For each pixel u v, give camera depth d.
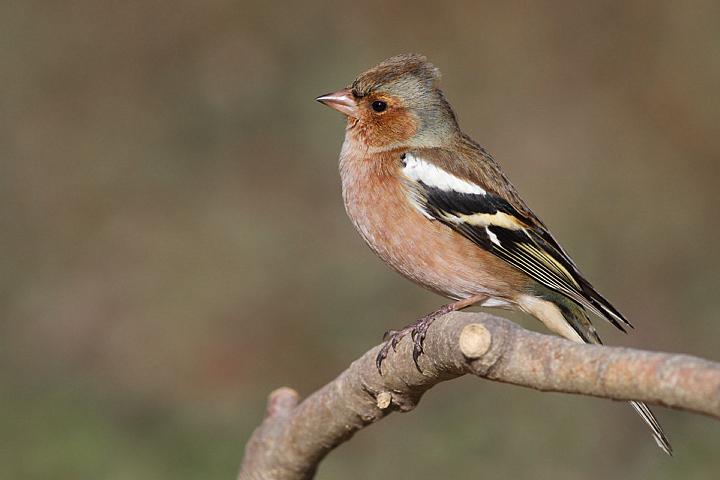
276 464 6.73
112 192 15.48
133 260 14.59
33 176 15.62
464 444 11.23
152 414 12.33
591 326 7.59
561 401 11.38
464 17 16.42
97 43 16.58
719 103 15.54
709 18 15.95
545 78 16.14
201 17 16.44
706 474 10.66
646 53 16.02
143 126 16.08
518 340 4.66
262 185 15.33
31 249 14.83
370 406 6.09
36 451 10.97
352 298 13.40
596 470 11.00
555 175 15.33
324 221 14.83
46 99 16.31
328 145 15.38
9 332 13.72
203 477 10.96
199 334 13.60
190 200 15.32
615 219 14.58
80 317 13.90
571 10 16.36
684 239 14.40
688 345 13.30
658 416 11.27
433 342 5.38
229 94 15.67
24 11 16.64
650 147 15.46
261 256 14.25
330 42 16.02
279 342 13.48
